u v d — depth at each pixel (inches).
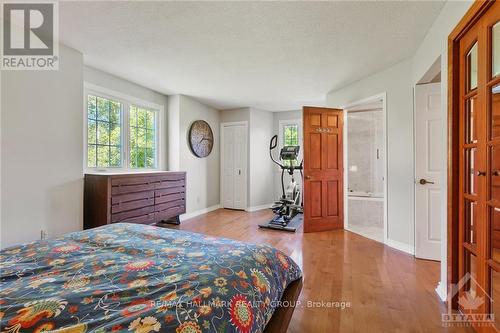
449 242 70.4
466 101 66.3
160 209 147.1
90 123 130.6
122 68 128.9
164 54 112.3
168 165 183.8
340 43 101.0
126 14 82.0
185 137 187.0
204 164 209.8
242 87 161.5
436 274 93.4
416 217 109.4
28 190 93.0
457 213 68.9
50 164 99.8
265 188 232.5
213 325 31.5
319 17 82.9
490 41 54.8
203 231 153.9
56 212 101.8
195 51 108.9
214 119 223.6
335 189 159.6
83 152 116.2
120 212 121.0
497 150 54.9
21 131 90.9
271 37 96.5
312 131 153.8
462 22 63.0
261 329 39.9
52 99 100.0
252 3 76.0
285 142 236.2
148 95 165.6
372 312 70.2
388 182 127.0
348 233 150.1
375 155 205.2
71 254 49.3
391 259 108.2
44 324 28.5
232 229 158.4
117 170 145.3
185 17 83.4
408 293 80.0
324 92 171.8
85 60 118.6
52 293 34.6
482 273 58.0
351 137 213.2
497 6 52.2
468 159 66.1
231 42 100.6
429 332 61.9
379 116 203.5
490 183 55.9
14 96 88.9
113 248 52.7
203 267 43.3
